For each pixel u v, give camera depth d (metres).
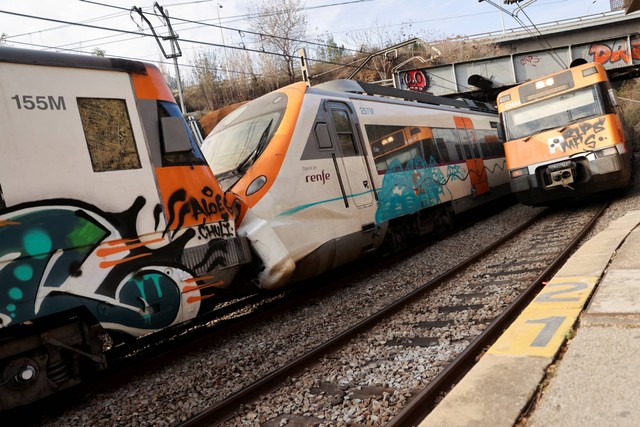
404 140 10.42
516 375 3.23
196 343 5.77
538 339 3.79
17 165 4.20
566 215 12.28
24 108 4.34
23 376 4.14
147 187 5.02
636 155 23.28
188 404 4.30
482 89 29.88
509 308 5.29
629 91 31.55
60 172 4.44
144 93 5.21
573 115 11.78
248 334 6.20
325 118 8.25
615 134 11.27
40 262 4.18
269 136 7.51
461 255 9.38
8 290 3.98
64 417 4.30
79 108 4.69
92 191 4.61
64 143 4.52
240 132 8.07
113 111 4.94
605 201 13.16
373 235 8.78
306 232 7.35
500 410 2.83
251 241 6.47
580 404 2.77
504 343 3.83
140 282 4.79
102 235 4.59
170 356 5.47
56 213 4.34
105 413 4.31
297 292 8.40
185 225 5.29
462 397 3.06
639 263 5.45
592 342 3.58
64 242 4.34
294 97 7.95
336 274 9.70
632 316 3.89
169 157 5.29
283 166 7.29
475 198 13.29
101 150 4.76
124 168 4.89
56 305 4.21
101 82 4.91
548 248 8.55
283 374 4.53
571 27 43.75
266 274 6.54
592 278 5.22
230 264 5.75
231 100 46.28
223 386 4.65
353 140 8.82
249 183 7.05
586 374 3.11
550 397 2.93
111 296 4.57
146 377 5.06
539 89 12.29
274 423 3.76
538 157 12.09
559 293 4.93
